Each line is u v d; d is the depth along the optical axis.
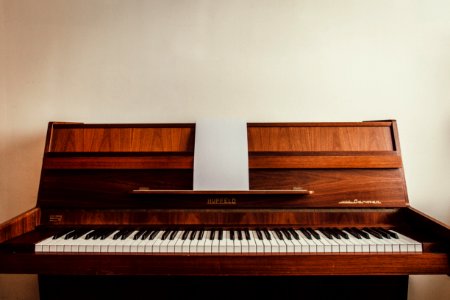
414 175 2.08
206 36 2.09
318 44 2.08
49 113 2.10
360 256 1.20
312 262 1.20
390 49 2.08
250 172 1.53
